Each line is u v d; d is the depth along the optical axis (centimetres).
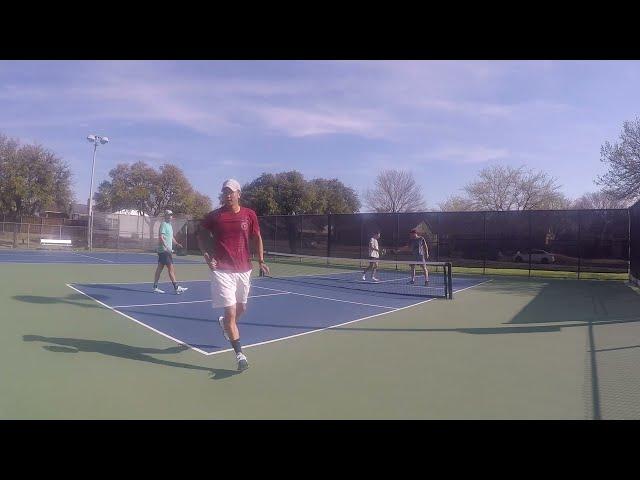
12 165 3681
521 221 1769
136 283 1285
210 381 464
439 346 630
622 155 2012
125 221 3441
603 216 1641
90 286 1181
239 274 501
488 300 1111
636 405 413
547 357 577
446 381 477
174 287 1081
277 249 2495
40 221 3788
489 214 1828
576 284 1525
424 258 1434
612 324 798
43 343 588
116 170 5022
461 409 401
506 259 1791
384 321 813
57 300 935
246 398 418
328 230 2236
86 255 2616
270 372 498
